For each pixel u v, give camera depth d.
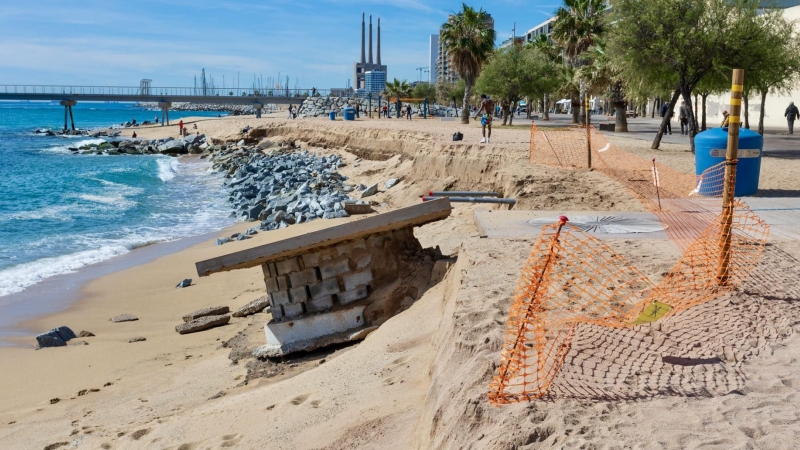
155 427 7.28
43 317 12.97
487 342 5.33
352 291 10.40
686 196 13.44
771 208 11.44
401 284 10.36
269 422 6.36
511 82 42.56
